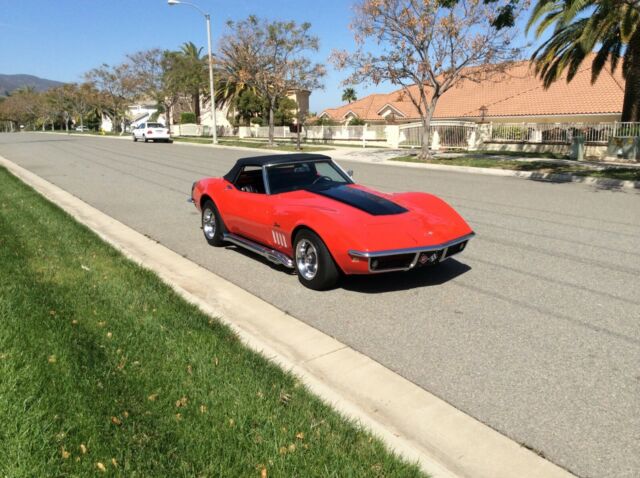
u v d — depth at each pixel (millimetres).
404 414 3113
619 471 2604
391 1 19016
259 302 4977
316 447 2627
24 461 2473
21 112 110188
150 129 38750
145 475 2416
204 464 2488
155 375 3320
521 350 3887
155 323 4148
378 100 49281
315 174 6203
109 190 12461
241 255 6680
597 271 5746
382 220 4930
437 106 38281
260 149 29578
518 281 5445
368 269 4609
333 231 4770
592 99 28984
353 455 2578
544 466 2643
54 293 4715
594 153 21016
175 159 21875
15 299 4461
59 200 11000
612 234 7520
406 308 4766
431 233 4902
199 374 3334
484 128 26312
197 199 7301
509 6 12594
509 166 17547
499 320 4449
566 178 14758
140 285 5102
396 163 21078
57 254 6031
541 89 32188
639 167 16641
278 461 2512
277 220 5426
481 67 20922
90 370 3336
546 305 4766
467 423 3014
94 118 92750
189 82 50188
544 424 2990
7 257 5758
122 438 2668
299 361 3787
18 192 10781
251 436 2709
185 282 5574
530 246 6871
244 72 30922
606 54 20281
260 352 3768
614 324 4316
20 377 3193
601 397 3244
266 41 30594
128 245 7203
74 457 2523
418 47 20078
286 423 2828
